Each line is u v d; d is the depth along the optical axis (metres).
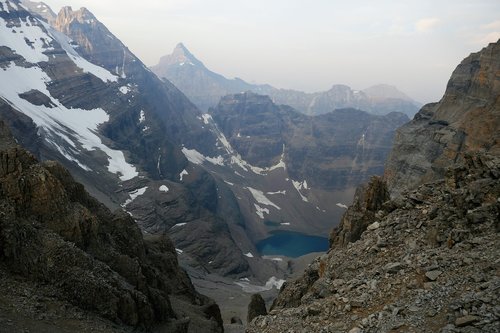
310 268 48.34
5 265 33.91
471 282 23.95
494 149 84.25
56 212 42.16
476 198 31.81
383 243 34.53
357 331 24.08
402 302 25.14
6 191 39.97
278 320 31.91
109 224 54.19
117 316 36.41
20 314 29.77
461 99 135.88
